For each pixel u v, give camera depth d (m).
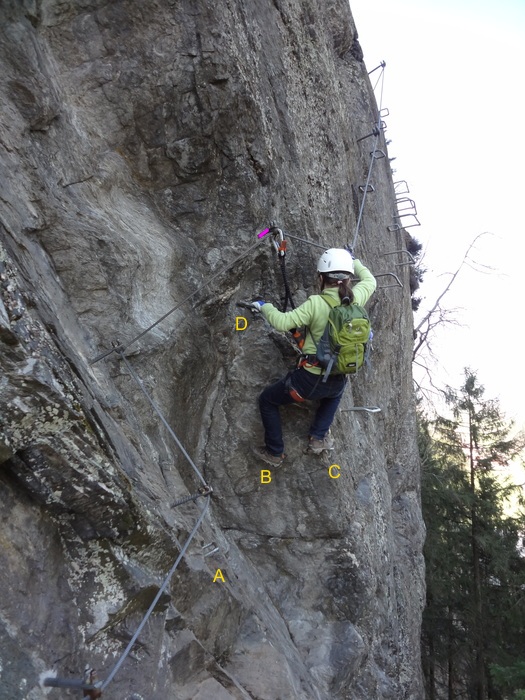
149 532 2.84
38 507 2.46
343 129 6.47
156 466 3.78
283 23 5.09
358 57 8.34
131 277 3.73
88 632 2.53
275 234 4.25
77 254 3.47
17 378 2.22
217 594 3.71
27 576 2.35
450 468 17.44
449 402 17.78
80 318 3.53
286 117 4.77
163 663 2.92
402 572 8.20
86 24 3.61
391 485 9.62
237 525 4.98
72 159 3.61
